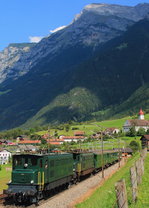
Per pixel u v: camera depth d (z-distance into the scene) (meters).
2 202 31.75
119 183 14.83
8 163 137.75
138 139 187.38
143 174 34.69
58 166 38.00
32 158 32.41
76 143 168.88
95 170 65.56
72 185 46.41
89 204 24.19
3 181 60.88
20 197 30.73
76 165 48.53
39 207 28.72
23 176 31.52
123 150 122.62
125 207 14.88
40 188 31.91
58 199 32.69
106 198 25.72
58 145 158.75
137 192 23.33
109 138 180.62
